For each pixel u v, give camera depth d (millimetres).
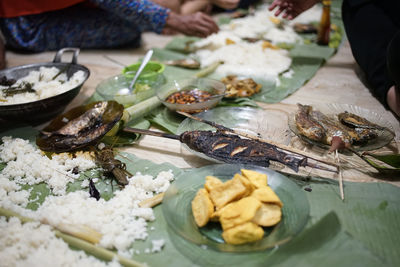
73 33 2545
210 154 1202
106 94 1867
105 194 1162
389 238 928
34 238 945
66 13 2539
